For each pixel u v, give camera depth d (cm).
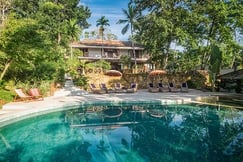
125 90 2555
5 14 3466
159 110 1681
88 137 1059
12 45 1658
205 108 1725
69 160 783
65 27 3925
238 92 2539
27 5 4084
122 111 1656
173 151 862
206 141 975
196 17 3206
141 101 1894
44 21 3728
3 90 1927
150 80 3128
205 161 754
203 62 3538
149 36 3709
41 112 1485
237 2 3112
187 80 3084
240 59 4109
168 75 3120
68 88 2783
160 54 4031
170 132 1132
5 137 1041
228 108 1711
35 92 1945
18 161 766
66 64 3225
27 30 1694
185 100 1947
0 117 1167
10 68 2039
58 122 1339
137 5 4009
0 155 819
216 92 2605
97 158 801
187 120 1371
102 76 3144
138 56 5047
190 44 3278
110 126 1261
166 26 3269
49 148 905
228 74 2719
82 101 1856
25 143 961
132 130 1177
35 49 1777
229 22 3152
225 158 779
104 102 1884
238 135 1058
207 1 3272
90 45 4731
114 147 922
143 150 881
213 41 3228
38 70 2322
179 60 4009
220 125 1246
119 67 4850
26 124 1285
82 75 3136
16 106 1544
